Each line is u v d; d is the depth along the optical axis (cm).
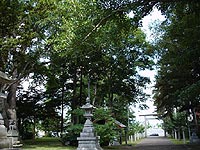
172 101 3009
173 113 4534
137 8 1521
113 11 1530
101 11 1562
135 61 3478
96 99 3944
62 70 3338
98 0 1545
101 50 2902
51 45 2622
